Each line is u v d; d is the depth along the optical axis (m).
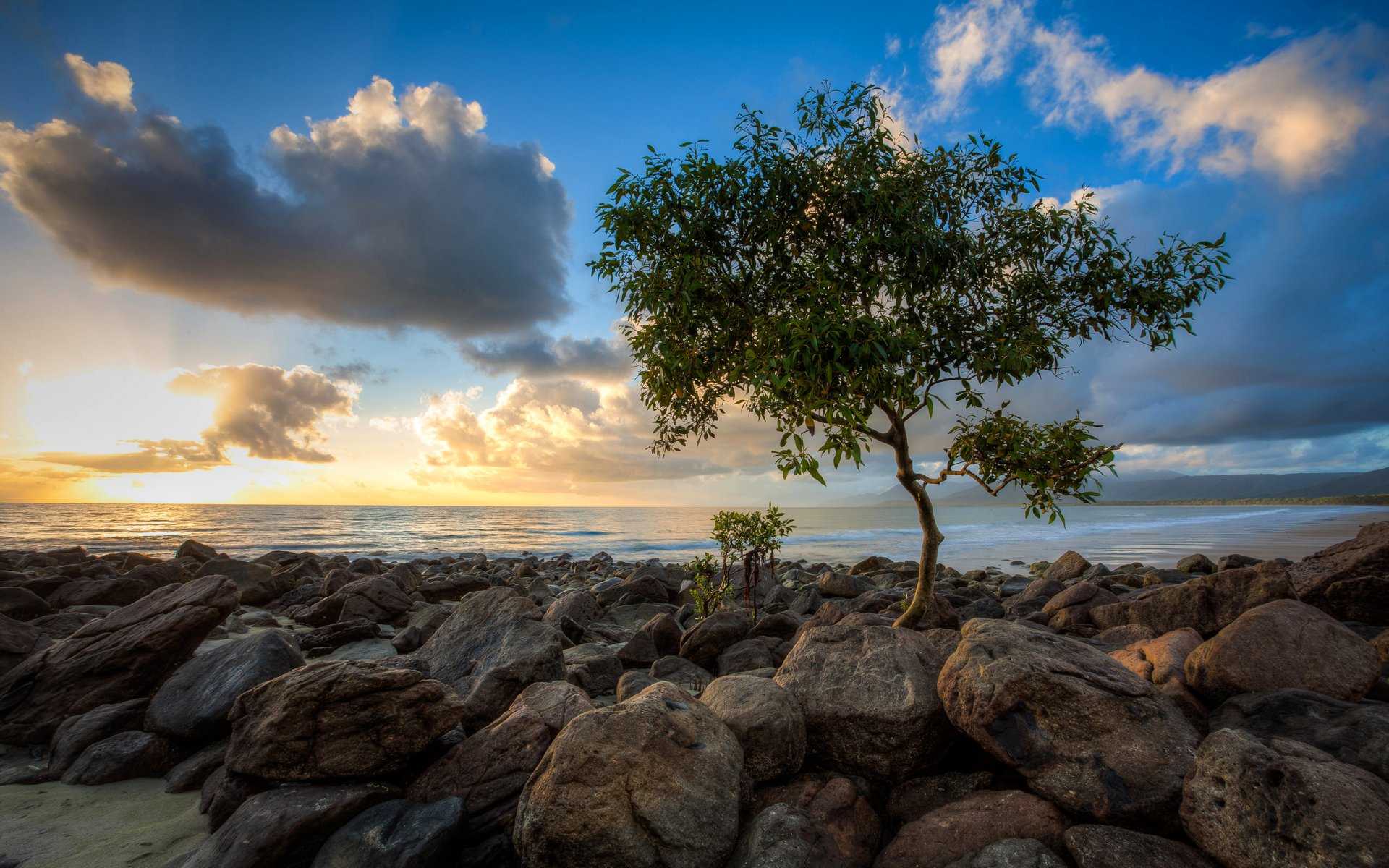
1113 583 14.84
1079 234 5.77
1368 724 3.84
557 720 4.68
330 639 9.74
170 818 4.43
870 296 5.57
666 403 6.30
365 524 64.00
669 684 4.54
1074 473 5.04
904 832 3.67
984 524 76.00
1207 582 8.38
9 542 38.78
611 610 13.77
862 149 5.32
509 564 27.92
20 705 5.80
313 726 4.17
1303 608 5.32
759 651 7.79
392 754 4.25
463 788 4.14
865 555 34.34
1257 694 4.59
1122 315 5.81
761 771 4.22
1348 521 60.41
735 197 5.32
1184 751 3.64
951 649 5.43
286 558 23.58
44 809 4.52
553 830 3.22
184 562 15.97
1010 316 5.86
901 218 5.20
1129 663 6.07
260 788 4.27
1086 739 3.77
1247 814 3.06
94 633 6.59
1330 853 2.76
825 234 5.70
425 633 9.92
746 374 5.29
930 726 4.35
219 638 10.10
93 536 43.69
